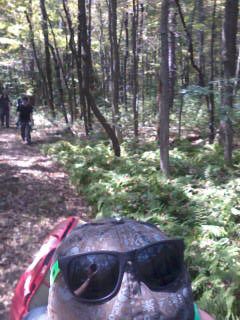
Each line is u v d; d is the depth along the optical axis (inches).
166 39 361.7
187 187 324.5
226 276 181.6
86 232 47.5
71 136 726.5
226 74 396.5
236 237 240.8
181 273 44.4
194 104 772.0
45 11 836.6
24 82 1338.6
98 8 1044.5
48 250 84.4
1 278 224.4
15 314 82.6
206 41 908.0
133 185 354.6
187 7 733.9
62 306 44.4
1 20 767.1
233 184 323.0
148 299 40.9
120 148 555.2
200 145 557.9
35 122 899.4
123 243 43.8
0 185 403.9
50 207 345.1
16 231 291.3
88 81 467.5
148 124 809.5
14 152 600.7
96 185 359.6
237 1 412.2
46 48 901.8
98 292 41.6
